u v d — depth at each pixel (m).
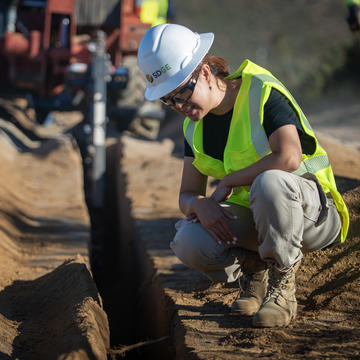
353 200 5.70
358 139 18.55
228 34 101.94
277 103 3.99
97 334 4.23
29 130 18.03
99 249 10.47
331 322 4.26
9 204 8.91
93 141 12.16
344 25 103.38
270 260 4.07
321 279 4.93
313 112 28.66
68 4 14.97
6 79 17.03
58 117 21.20
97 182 12.09
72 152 13.82
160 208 9.23
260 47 91.62
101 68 12.16
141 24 15.32
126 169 12.40
